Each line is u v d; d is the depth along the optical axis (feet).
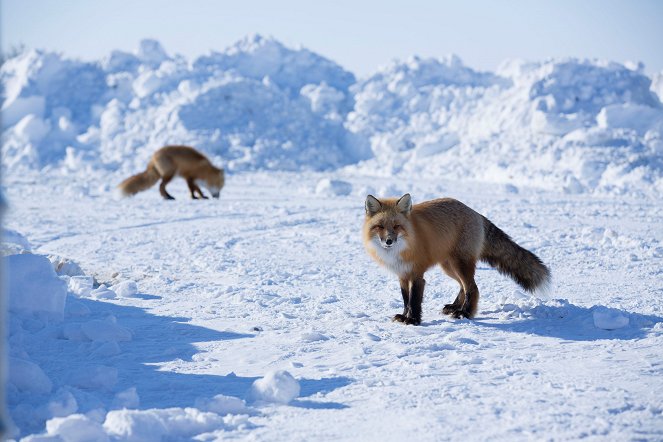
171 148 95.66
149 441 16.28
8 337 26.12
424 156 166.91
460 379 21.83
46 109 195.00
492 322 30.63
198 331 29.07
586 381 21.27
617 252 49.78
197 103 184.96
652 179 120.47
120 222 71.15
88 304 34.30
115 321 28.04
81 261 48.62
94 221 71.72
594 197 97.60
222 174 97.40
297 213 76.95
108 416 16.90
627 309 32.30
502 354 24.94
